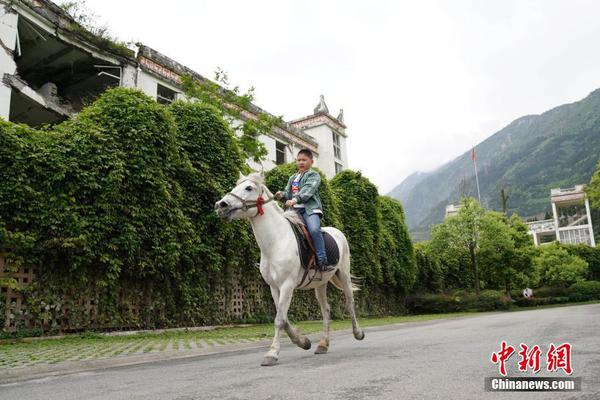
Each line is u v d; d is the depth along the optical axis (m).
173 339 8.98
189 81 19.66
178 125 13.16
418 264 34.12
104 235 9.77
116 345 7.65
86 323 9.48
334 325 14.00
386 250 26.19
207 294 12.66
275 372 4.16
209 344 7.84
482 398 2.81
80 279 9.38
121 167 10.10
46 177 9.19
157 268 10.96
